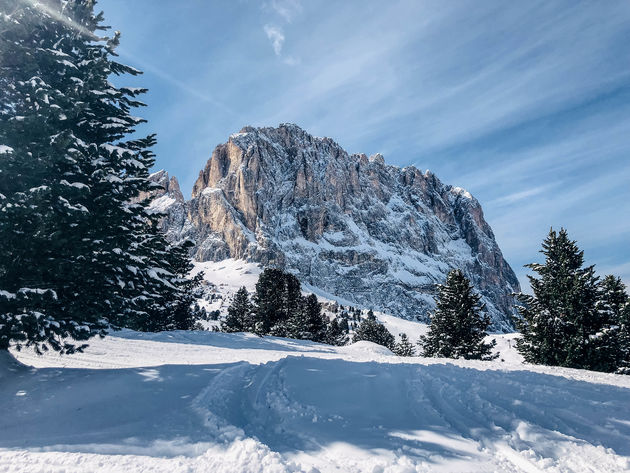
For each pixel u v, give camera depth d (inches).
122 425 250.4
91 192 414.9
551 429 232.1
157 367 397.7
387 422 242.7
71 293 393.4
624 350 916.0
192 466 189.6
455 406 274.2
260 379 359.9
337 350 1245.1
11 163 364.2
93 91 416.2
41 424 257.4
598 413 263.0
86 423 257.0
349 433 224.8
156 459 199.6
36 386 326.6
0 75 415.2
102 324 424.2
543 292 908.0
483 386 323.0
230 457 195.0
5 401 297.7
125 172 477.4
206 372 380.8
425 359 541.0
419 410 263.9
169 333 1005.8
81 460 200.4
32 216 348.8
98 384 325.4
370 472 176.7
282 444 214.7
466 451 199.2
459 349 1176.2
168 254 530.9
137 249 478.0
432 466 181.5
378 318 6825.8
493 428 231.8
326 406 276.5
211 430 233.8
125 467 191.0
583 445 207.5
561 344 852.0
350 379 349.4
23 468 192.5
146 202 490.6
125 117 484.1
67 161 387.2
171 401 293.9
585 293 862.5
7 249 349.7
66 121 435.5
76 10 463.5
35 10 425.7
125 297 454.6
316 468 181.5
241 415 267.9
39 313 351.3
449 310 1238.9
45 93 364.8
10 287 370.6
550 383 351.6
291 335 1982.0
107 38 489.1
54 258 367.9
